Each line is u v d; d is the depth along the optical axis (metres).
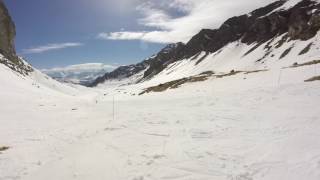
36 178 11.59
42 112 30.89
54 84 117.19
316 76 29.64
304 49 108.38
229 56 170.00
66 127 22.25
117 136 17.12
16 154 14.99
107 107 33.62
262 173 10.18
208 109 23.05
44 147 16.25
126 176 11.05
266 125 15.96
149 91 59.78
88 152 14.50
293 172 9.90
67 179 11.28
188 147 13.66
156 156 12.86
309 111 17.50
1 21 99.00
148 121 20.78
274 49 131.50
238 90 32.06
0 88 45.94
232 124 17.11
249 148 12.70
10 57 100.94
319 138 12.64
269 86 29.95
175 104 28.92
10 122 24.33
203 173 10.66
